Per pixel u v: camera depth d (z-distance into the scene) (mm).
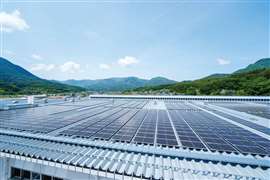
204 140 12961
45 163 10266
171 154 10180
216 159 9500
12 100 39094
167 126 17531
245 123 19266
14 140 12898
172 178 7754
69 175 11688
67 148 11344
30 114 24469
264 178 7621
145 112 28078
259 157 9961
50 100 49188
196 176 7938
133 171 8445
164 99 62594
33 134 14117
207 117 23219
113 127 16969
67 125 17672
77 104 41312
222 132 15359
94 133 14773
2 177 13039
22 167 12828
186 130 15953
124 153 10477
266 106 37031
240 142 12539
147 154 10305
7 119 20391
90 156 10188
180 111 29625
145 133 14812
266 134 14742
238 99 51750
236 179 7684
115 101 53594
